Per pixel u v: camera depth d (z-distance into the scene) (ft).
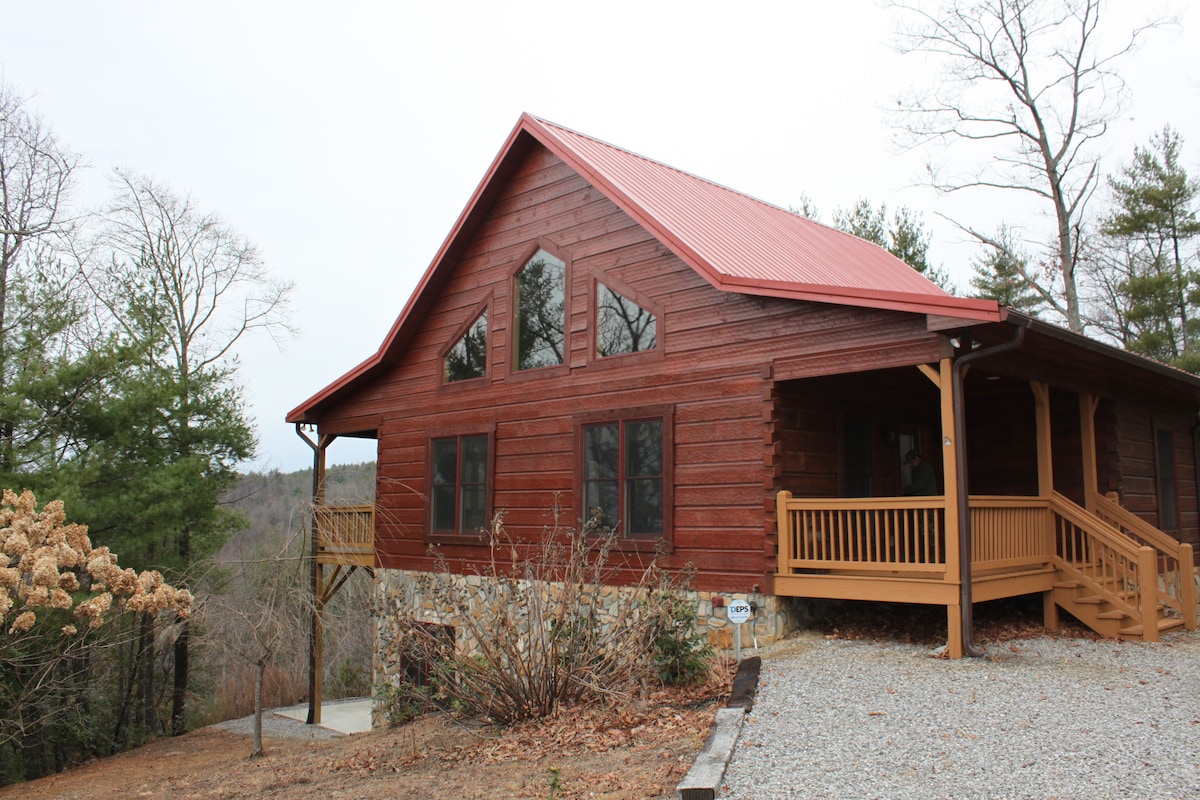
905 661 31.40
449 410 51.75
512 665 30.19
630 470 41.91
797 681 29.04
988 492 49.80
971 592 32.42
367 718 64.03
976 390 47.98
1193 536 56.70
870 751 21.70
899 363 33.50
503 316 49.16
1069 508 38.27
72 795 37.91
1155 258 97.25
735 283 37.09
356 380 57.62
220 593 41.01
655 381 41.22
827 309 35.68
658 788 20.89
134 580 39.73
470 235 51.44
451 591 34.91
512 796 22.56
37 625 50.11
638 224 42.93
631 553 41.14
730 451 38.22
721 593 37.86
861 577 34.53
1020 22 81.46
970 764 20.44
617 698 29.35
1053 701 25.57
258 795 29.14
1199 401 55.77
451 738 31.35
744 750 22.47
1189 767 19.85
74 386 60.90
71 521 56.08
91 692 61.16
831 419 41.70
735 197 56.08
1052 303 86.58
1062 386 41.04
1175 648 33.94
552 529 44.62
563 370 45.44
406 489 53.98
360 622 77.05
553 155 47.50
